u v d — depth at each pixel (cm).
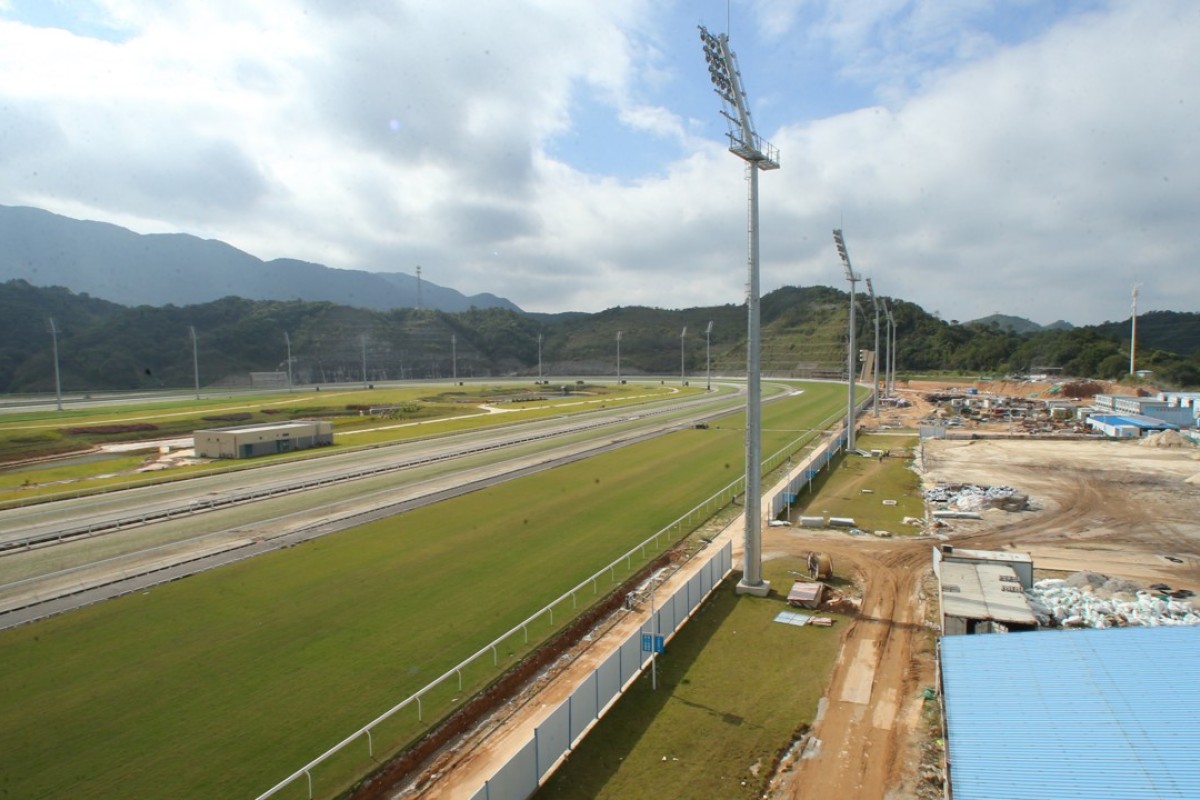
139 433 8756
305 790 1697
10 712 2058
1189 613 2650
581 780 1738
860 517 4344
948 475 5744
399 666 2322
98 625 2664
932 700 2088
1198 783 1248
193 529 3997
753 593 2970
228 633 2588
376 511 4416
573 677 2302
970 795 1288
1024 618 2328
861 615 2748
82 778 1752
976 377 18638
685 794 1688
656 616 2423
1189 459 6397
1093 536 3947
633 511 4416
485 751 1894
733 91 2723
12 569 3303
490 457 6538
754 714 2036
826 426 8981
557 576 3186
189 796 1681
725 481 5366
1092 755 1344
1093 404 10925
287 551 3572
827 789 1703
